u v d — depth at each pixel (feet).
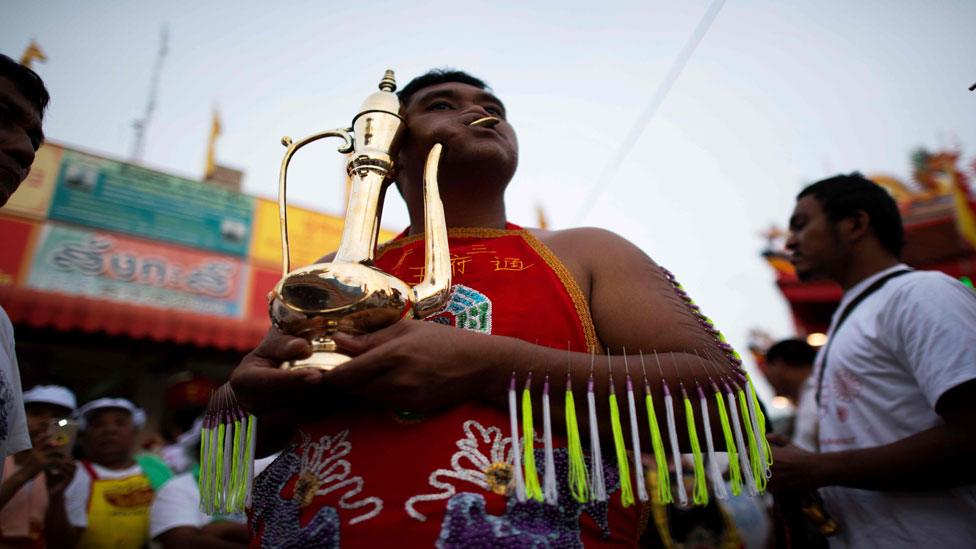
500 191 3.92
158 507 8.24
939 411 4.18
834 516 4.94
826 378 5.45
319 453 2.88
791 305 31.07
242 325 23.54
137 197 23.40
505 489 2.59
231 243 24.68
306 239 26.27
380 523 2.52
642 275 3.30
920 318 4.48
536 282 3.27
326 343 2.66
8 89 4.25
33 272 20.77
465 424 2.71
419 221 4.04
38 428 8.09
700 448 2.78
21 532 8.14
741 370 2.99
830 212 5.90
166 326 21.83
